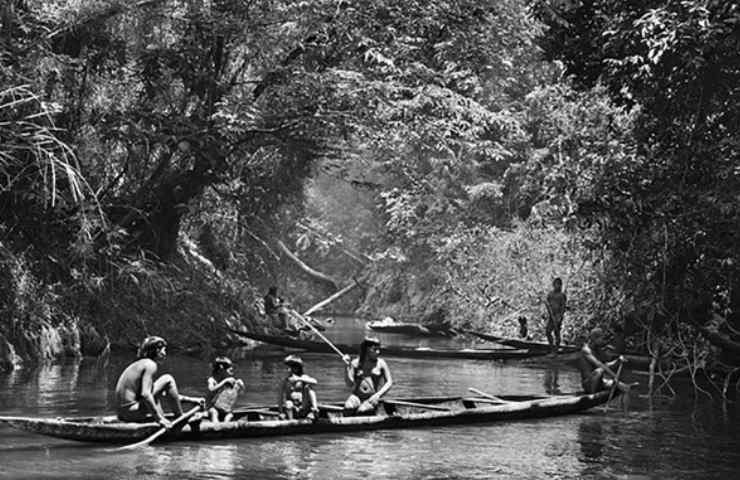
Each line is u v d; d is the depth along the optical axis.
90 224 20.70
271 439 11.68
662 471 10.46
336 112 22.38
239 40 22.30
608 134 18.77
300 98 22.27
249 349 24.47
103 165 23.09
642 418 14.11
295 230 37.94
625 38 15.66
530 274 29.28
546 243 28.75
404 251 41.94
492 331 30.84
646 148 17.50
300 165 27.00
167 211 24.23
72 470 9.69
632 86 16.45
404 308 43.00
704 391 17.02
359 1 22.36
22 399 14.43
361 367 13.30
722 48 15.09
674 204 16.23
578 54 17.86
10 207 20.66
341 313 50.97
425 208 40.94
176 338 22.94
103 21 21.38
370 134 23.27
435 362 22.48
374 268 48.84
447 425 13.10
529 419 13.82
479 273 31.92
